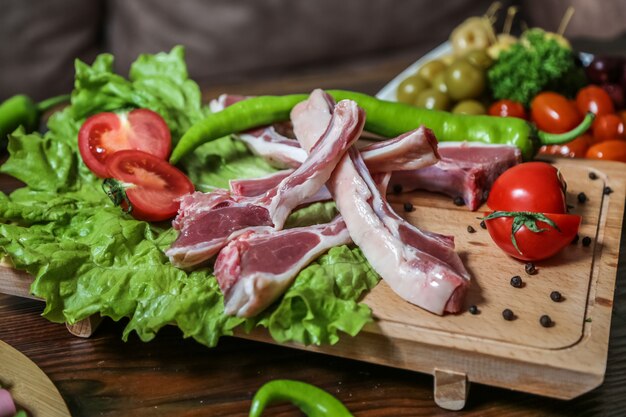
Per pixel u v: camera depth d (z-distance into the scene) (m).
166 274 0.59
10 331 0.62
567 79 0.89
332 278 0.57
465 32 0.97
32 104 0.84
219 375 0.58
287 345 0.58
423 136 0.62
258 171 0.71
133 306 0.58
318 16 1.21
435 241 0.59
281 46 1.21
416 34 1.24
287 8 1.19
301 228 0.60
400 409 0.56
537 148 0.72
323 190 0.64
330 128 0.62
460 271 0.58
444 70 0.92
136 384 0.58
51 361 0.59
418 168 0.64
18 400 0.55
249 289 0.55
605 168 0.71
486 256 0.62
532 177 0.63
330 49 1.23
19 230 0.61
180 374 0.58
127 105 0.74
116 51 1.19
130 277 0.59
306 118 0.68
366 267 0.59
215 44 1.19
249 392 0.57
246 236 0.59
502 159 0.68
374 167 0.64
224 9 1.18
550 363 0.53
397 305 0.57
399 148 0.63
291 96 0.72
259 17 1.19
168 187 0.66
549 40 0.88
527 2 1.26
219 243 0.59
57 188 0.68
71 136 0.73
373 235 0.59
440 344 0.55
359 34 1.23
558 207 0.62
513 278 0.59
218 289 0.58
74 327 0.61
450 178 0.67
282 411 0.56
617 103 0.89
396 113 0.72
